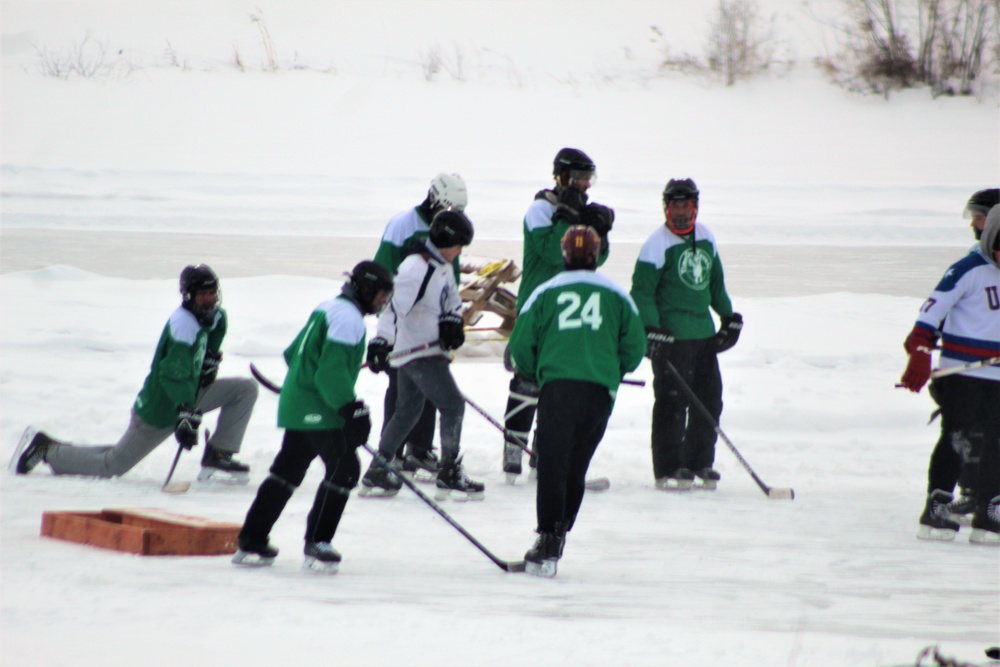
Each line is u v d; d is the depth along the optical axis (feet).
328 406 66.69
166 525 72.28
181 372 86.12
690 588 66.23
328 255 234.17
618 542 78.23
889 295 199.72
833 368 142.20
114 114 410.72
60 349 138.41
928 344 81.05
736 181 350.02
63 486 88.17
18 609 55.26
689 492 95.86
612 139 405.18
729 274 223.10
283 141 386.52
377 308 67.92
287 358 69.56
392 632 53.67
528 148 389.60
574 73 505.66
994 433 80.84
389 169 355.77
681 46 540.52
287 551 72.38
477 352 147.23
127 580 62.39
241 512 81.56
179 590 60.70
